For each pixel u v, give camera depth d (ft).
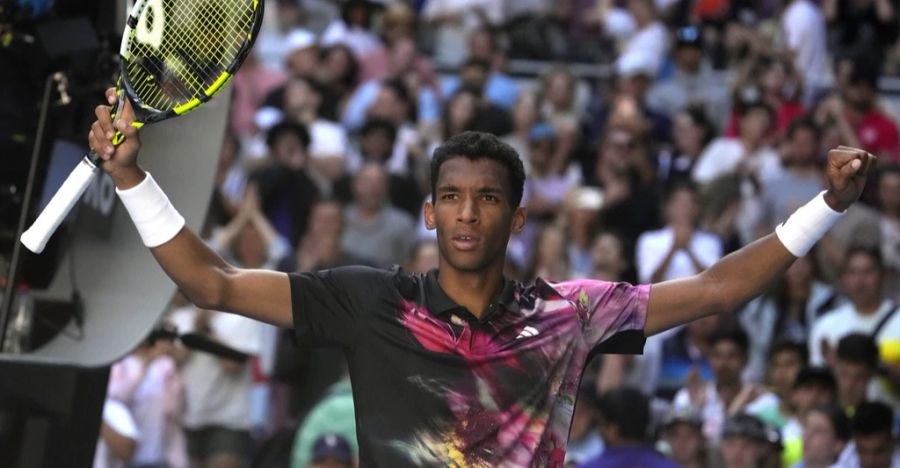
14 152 38.96
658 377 77.71
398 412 29.99
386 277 30.94
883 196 95.91
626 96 113.50
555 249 85.71
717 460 66.28
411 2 133.90
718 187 93.25
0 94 38.50
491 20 129.80
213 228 86.28
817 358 76.84
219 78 30.63
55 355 37.83
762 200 96.07
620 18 129.18
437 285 30.66
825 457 62.90
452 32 129.90
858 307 75.72
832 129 108.06
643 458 56.90
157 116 30.71
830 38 130.82
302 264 85.25
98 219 39.93
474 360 29.96
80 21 38.96
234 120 108.06
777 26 130.72
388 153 101.81
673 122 113.09
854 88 110.42
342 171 101.96
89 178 29.81
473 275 30.32
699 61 118.73
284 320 30.71
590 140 116.06
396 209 95.14
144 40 31.37
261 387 77.66
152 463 71.87
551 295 30.89
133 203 29.60
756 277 31.19
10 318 37.24
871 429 62.54
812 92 122.42
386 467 29.78
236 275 30.60
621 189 96.32
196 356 73.31
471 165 30.12
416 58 118.83
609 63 126.11
